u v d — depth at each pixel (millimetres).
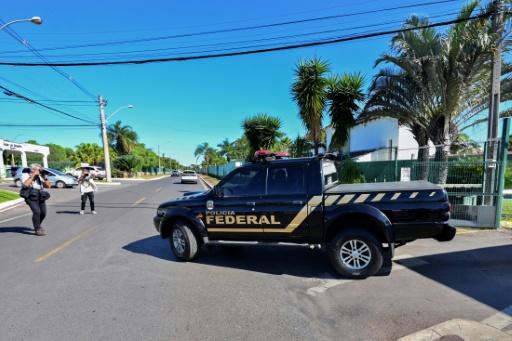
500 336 2990
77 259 5875
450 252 5621
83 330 3322
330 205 4652
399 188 4559
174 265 5465
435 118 11352
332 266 4703
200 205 5520
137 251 6406
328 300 3910
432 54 10117
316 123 11891
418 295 3951
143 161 63312
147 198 17000
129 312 3713
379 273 4742
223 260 5699
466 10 9320
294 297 4039
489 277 4465
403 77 11867
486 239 6465
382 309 3615
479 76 10469
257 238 5148
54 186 23672
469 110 11938
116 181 37938
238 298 4051
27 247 6797
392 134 17750
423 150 11766
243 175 5301
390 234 4352
